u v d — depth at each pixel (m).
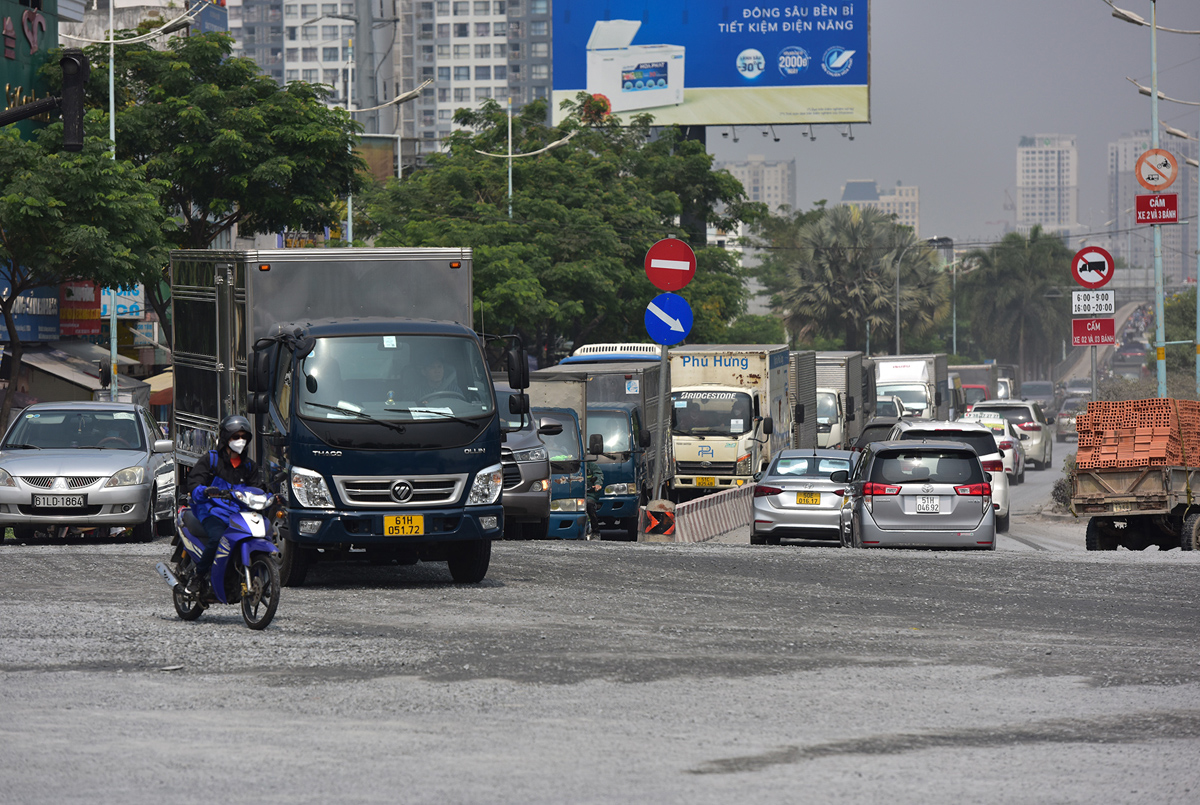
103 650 23.41
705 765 15.84
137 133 89.31
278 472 31.80
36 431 48.41
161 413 116.81
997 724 18.11
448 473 31.16
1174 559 39.28
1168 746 16.92
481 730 17.64
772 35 146.62
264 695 19.78
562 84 150.38
